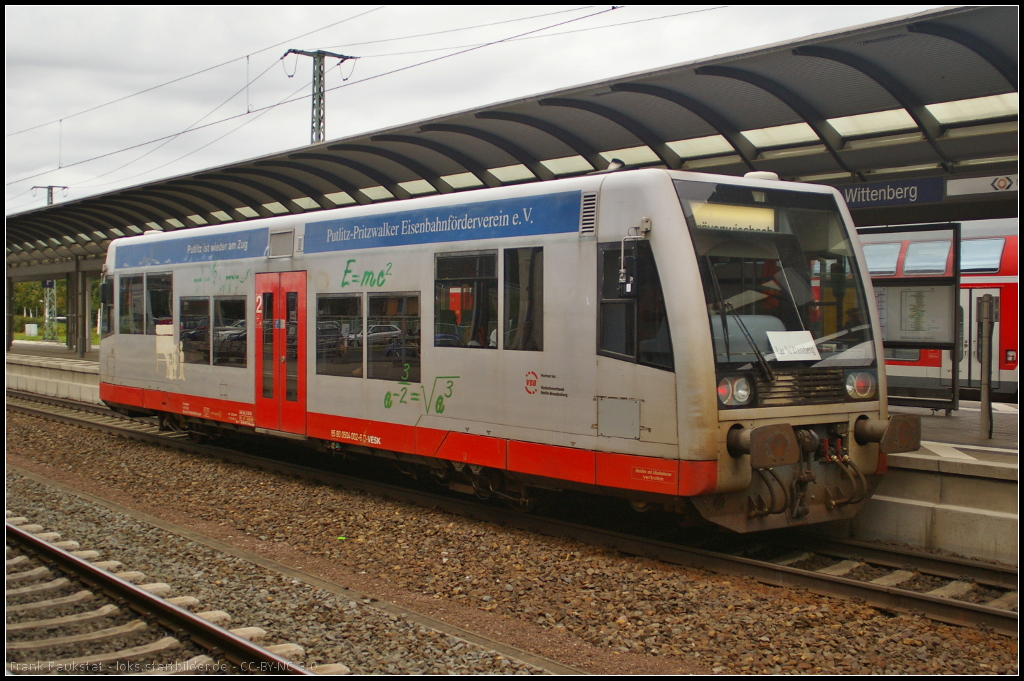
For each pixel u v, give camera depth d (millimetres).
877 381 7914
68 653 5199
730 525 6992
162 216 20000
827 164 10797
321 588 6543
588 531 7879
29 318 78688
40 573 6797
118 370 14352
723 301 6953
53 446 13766
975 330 14320
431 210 8875
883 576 6840
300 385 10586
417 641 5418
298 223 10719
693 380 6676
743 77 9125
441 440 8703
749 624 5758
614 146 12023
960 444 8844
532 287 7812
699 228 6969
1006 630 5547
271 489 10422
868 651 5336
